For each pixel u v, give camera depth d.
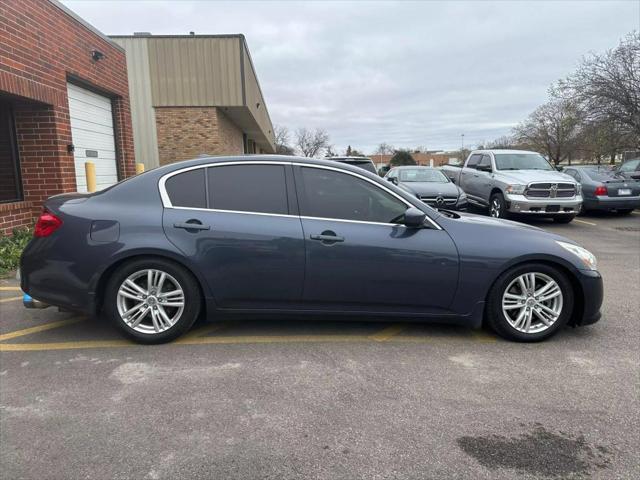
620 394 3.30
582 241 9.74
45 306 4.18
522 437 2.79
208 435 2.79
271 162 4.20
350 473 2.48
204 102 17.81
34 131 8.23
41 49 7.84
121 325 4.00
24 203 8.13
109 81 10.59
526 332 4.17
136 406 3.09
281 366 3.70
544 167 12.89
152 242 3.90
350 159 13.14
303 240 3.99
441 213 4.41
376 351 4.01
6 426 2.86
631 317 4.91
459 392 3.31
